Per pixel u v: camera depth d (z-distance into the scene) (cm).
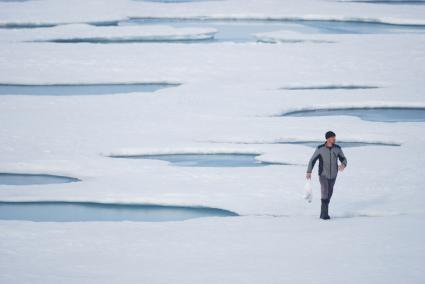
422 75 10144
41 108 8119
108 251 3616
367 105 8400
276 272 3222
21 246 3725
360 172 5400
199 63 10875
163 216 4616
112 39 13288
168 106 8200
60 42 13125
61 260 3472
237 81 9756
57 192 5069
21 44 12362
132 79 10031
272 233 3903
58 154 6219
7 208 4797
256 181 5247
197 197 4866
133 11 16450
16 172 5744
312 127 7131
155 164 5884
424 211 4391
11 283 3122
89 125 7306
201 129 7081
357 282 3064
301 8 17062
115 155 6297
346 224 4062
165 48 12019
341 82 9606
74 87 9744
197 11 16588
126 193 4997
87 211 4731
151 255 3534
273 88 9306
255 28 15038
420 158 5822
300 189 4991
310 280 3103
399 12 16762
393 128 7062
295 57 11281
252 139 6662
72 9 16425
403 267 3244
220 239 3803
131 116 7725
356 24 15612
